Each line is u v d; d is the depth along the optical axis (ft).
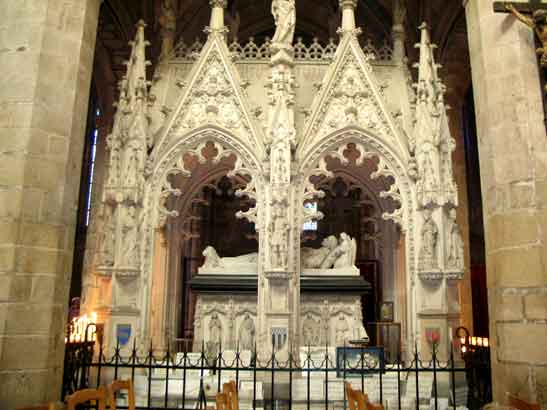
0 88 26.27
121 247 39.27
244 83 43.42
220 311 43.29
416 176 40.73
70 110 27.32
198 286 42.98
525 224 23.90
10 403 23.30
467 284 56.70
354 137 42.39
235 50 48.55
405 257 41.57
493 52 26.35
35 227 25.26
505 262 24.26
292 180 40.78
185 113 42.98
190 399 34.83
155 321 44.11
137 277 39.37
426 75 42.22
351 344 39.86
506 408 22.02
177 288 48.08
